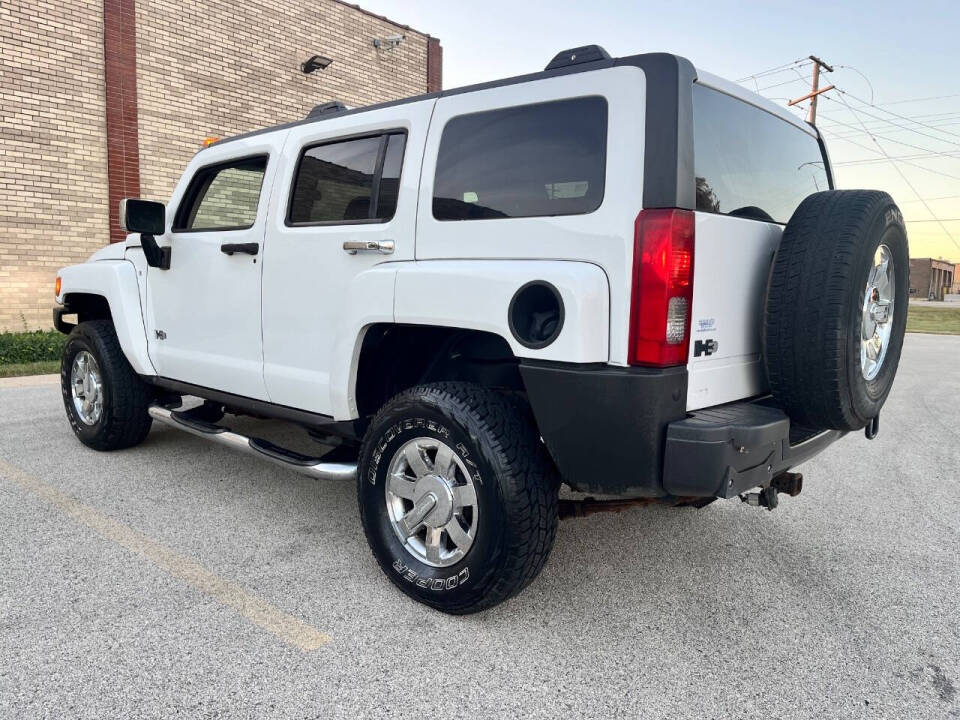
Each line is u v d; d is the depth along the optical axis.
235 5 11.66
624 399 2.26
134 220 3.81
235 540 3.38
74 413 4.88
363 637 2.51
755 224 2.70
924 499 4.26
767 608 2.79
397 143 2.99
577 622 2.65
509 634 2.55
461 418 2.53
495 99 2.67
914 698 2.20
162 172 11.10
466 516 2.69
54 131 10.00
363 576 3.02
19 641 2.43
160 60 10.90
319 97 12.96
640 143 2.28
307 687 2.20
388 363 3.21
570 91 2.46
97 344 4.51
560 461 2.42
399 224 2.90
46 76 9.86
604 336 2.33
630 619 2.68
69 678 2.21
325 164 3.27
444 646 2.46
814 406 2.50
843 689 2.24
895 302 2.88
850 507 4.09
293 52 12.49
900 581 3.07
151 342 4.33
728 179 2.64
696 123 2.43
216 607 2.71
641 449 2.27
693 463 2.22
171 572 3.01
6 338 9.10
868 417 2.71
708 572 3.13
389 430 2.78
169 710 2.07
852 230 2.42
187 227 4.06
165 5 10.89
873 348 2.86
